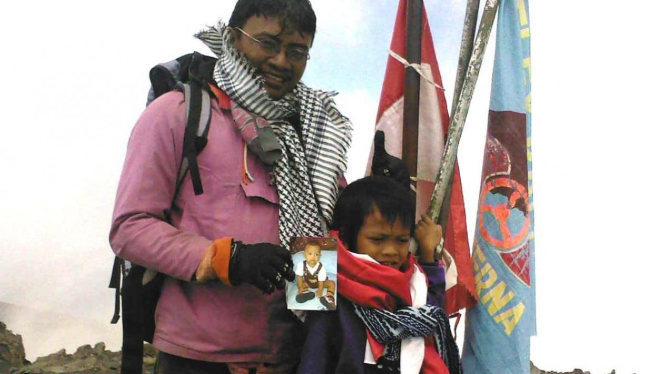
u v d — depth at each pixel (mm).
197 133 2018
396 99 2588
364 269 2037
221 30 2230
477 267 2504
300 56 2193
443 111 2570
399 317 2008
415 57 2484
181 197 2043
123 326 2078
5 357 4617
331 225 2209
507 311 2416
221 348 1971
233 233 2010
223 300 1989
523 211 2465
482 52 2338
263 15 2121
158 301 2064
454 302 2398
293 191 2131
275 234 2064
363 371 1997
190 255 1867
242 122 2053
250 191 2037
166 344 1981
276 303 2049
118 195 1978
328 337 2021
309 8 2172
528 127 2574
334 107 2369
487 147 2547
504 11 2578
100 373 4387
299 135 2248
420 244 2268
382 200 2088
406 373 1997
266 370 2041
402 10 2613
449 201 2371
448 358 2162
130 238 1903
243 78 2088
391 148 2572
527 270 2445
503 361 2400
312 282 1953
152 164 1970
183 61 2295
